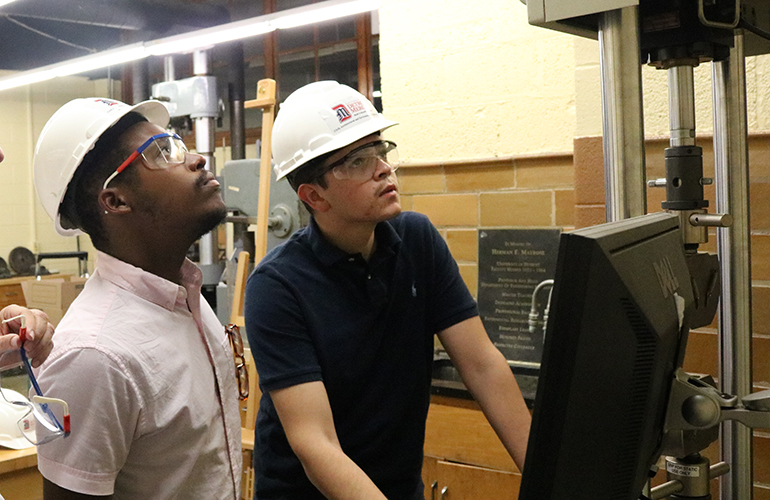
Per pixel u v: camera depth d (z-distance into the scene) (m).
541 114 2.60
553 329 0.65
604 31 1.07
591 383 0.66
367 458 1.41
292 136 1.38
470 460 2.39
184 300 1.18
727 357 1.50
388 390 1.42
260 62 5.85
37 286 5.12
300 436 1.27
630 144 1.07
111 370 1.01
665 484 1.15
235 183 3.39
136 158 1.10
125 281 1.12
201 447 1.13
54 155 1.12
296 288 1.34
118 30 5.49
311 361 1.32
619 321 0.67
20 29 5.35
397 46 2.91
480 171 2.74
